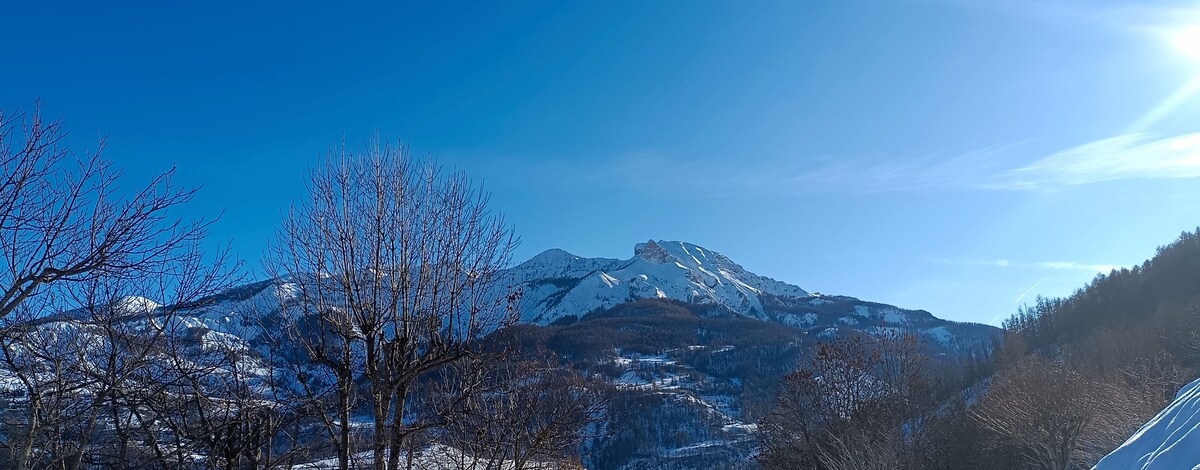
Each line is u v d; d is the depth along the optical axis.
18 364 9.48
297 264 9.95
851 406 30.58
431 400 11.67
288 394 10.04
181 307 10.13
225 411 10.00
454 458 12.17
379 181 10.23
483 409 12.30
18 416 9.48
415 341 10.13
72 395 9.55
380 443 9.72
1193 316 48.88
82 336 9.95
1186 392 11.43
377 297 9.86
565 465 14.96
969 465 34.16
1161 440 9.63
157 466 10.08
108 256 9.11
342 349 9.80
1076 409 28.48
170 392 10.09
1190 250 86.44
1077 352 63.56
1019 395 30.94
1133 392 30.64
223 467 10.12
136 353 9.96
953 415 36.91
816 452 29.70
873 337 34.94
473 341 10.39
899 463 26.58
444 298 10.32
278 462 10.28
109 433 10.31
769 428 32.84
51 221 8.93
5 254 8.68
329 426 10.04
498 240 11.15
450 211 10.66
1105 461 11.03
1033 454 32.22
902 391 31.59
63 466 9.51
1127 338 54.38
